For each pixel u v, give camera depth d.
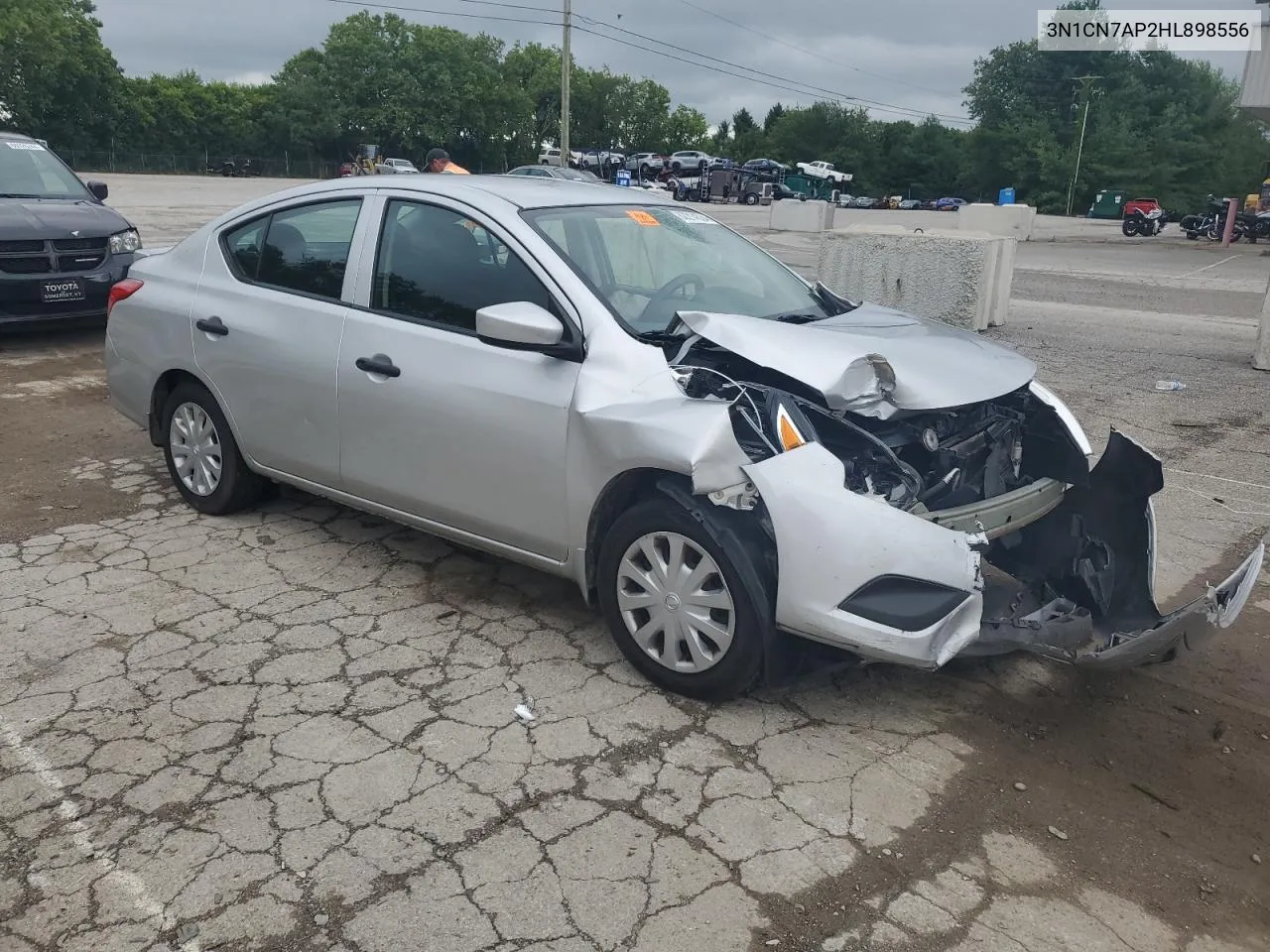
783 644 3.28
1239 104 12.84
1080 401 8.03
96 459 6.04
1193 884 2.75
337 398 4.21
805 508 3.07
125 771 3.05
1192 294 15.55
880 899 2.62
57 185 9.70
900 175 92.12
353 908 2.53
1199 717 3.59
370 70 85.44
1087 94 72.44
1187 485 6.08
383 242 4.20
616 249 4.05
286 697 3.47
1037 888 2.70
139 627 3.95
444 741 3.24
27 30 70.12
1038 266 20.36
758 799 3.00
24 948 2.38
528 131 95.44
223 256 4.83
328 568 4.54
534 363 3.64
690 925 2.50
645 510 3.40
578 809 2.93
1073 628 3.43
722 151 115.69
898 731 3.41
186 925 2.46
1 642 3.80
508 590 4.36
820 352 3.39
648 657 3.54
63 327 9.18
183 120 81.38
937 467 3.54
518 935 2.46
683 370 3.43
